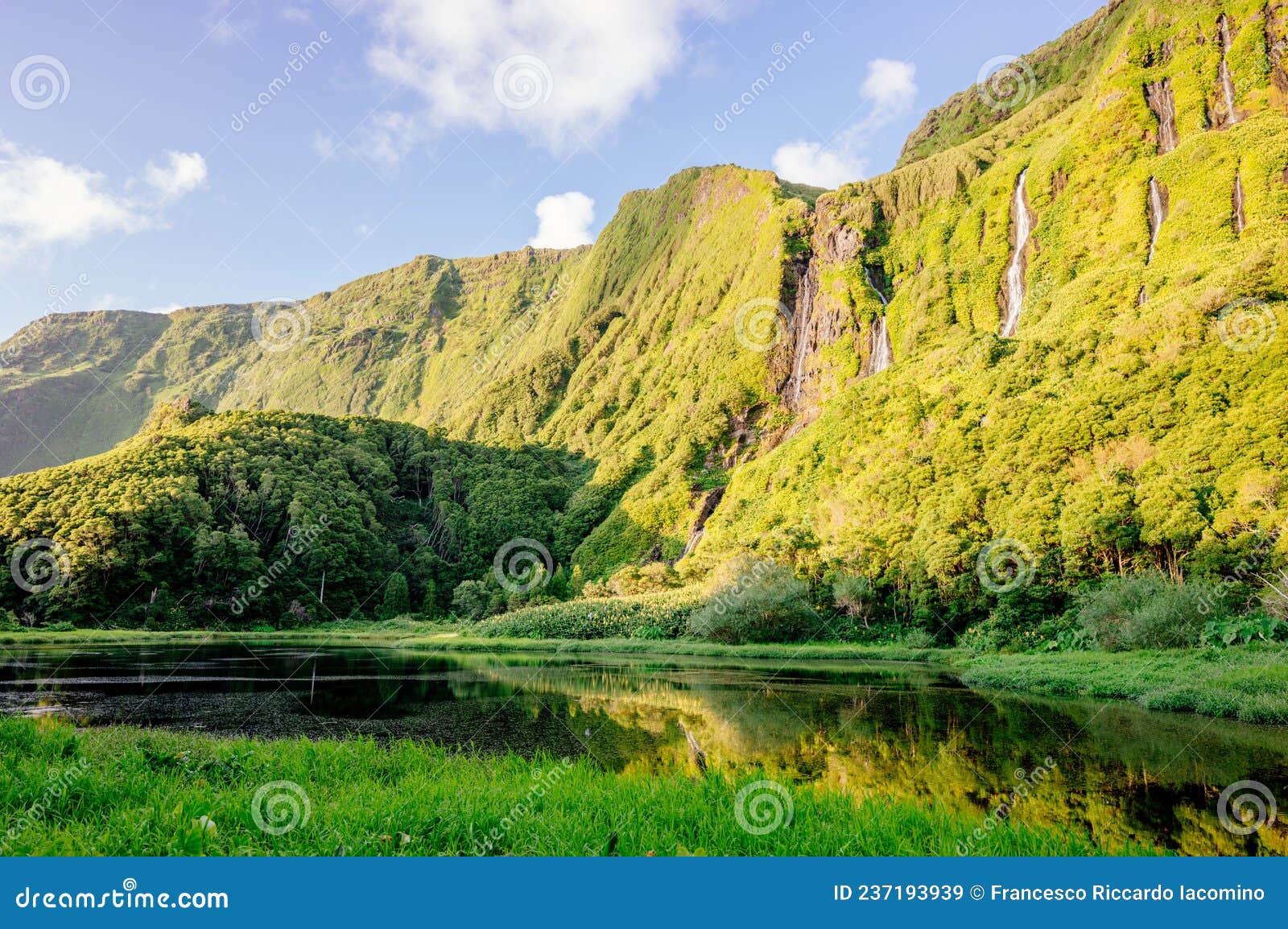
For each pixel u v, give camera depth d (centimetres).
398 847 819
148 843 748
